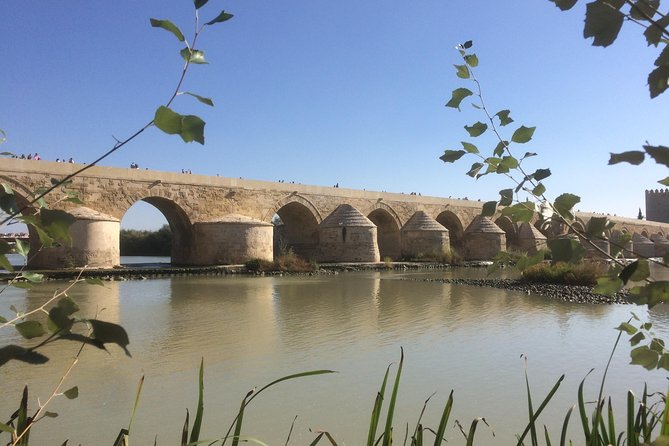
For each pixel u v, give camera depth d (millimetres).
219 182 39094
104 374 9422
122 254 67125
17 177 28453
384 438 2701
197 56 1702
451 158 2424
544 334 13617
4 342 11539
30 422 2436
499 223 62312
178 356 10898
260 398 8219
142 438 6629
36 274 2439
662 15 1622
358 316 16469
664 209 89500
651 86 1657
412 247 51188
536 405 7945
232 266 35562
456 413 7645
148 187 35062
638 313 17375
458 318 16203
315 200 45688
